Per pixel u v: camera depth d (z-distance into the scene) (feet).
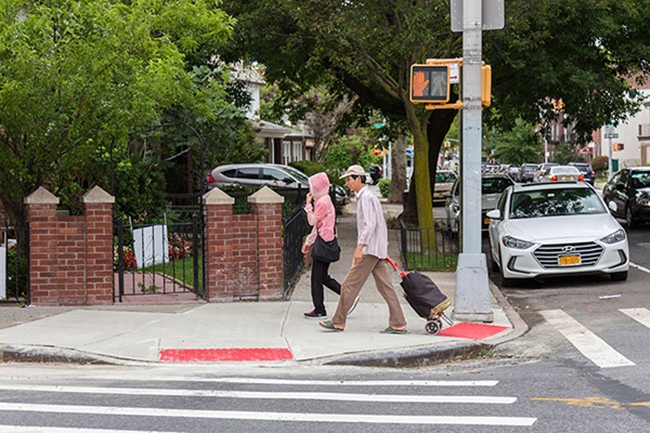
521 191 46.16
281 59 65.21
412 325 30.50
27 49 31.78
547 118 73.87
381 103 74.79
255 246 36.45
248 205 61.93
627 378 21.45
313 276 32.01
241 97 76.89
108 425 17.58
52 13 33.81
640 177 74.49
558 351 26.03
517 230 41.37
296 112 89.61
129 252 45.88
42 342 26.68
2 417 18.30
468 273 30.96
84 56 33.63
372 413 18.43
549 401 19.17
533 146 255.70
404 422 17.56
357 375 23.36
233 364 24.98
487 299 30.91
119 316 31.83
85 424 17.69
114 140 38.88
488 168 212.64
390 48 52.11
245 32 60.29
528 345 27.22
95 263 34.81
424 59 52.01
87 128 35.86
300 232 46.55
